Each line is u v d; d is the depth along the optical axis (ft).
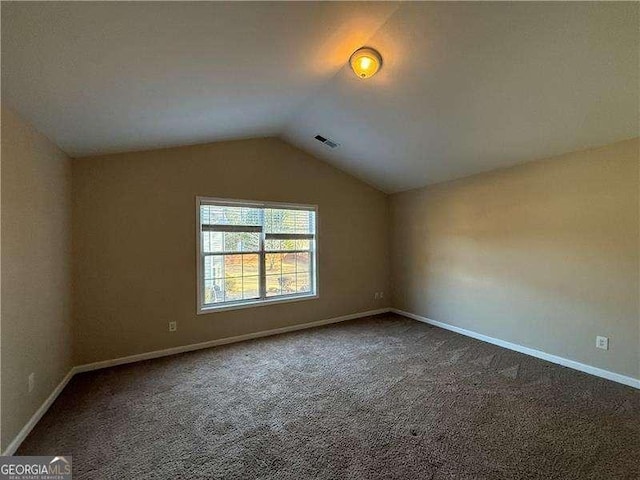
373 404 7.73
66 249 9.25
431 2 6.19
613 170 8.88
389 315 16.79
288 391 8.43
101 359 10.18
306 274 15.07
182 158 11.68
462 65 7.59
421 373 9.54
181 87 7.13
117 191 10.50
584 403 7.70
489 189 12.39
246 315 13.04
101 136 8.70
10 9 3.82
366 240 16.75
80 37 4.63
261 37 5.99
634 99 7.28
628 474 5.36
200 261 12.03
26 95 5.78
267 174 13.64
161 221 11.25
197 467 5.61
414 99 9.27
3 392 5.74
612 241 8.93
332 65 8.32
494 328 12.24
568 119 8.43
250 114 10.33
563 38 6.26
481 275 12.72
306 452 5.97
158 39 5.14
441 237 14.53
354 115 10.93
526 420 6.99
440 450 6.00
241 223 13.17
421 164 13.20
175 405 7.73
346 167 15.48
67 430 6.70
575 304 9.76
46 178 7.84
